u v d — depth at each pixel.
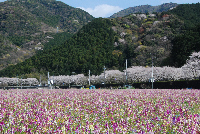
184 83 43.25
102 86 67.69
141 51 104.75
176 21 123.81
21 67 124.31
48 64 120.38
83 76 98.06
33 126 10.27
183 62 74.00
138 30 145.00
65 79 101.94
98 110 13.97
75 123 10.65
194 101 17.61
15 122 10.72
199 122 10.23
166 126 9.82
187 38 77.56
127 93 26.59
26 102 19.03
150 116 12.02
